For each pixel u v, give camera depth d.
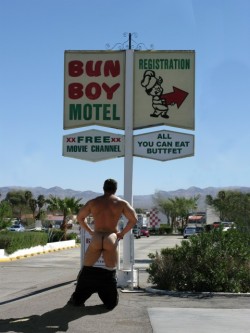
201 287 11.91
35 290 13.41
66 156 13.69
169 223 95.94
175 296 11.32
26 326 8.12
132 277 12.44
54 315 8.88
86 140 13.68
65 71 13.84
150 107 13.71
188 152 13.48
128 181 13.44
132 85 13.70
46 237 34.25
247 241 13.84
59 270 20.38
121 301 10.47
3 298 12.53
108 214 9.02
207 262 12.16
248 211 24.94
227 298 11.12
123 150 13.59
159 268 12.31
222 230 13.39
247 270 12.30
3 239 26.69
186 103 13.67
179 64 13.73
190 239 12.86
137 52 13.77
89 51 13.82
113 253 9.05
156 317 8.89
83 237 13.58
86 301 10.11
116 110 13.76
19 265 22.83
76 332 7.76
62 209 43.81
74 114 13.78
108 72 13.82
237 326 8.29
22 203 116.50
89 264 9.11
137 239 58.62
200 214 92.25
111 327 8.08
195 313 9.31
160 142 13.53
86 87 13.80
